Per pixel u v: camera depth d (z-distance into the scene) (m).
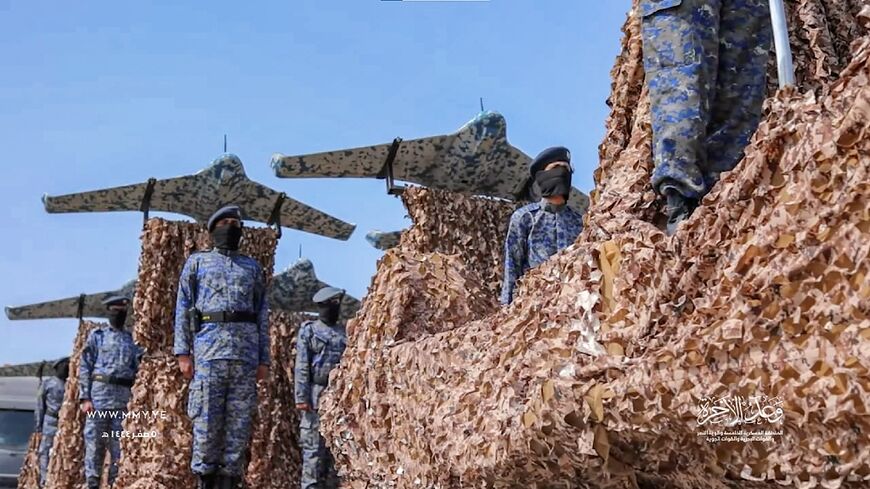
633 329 2.31
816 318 1.76
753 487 2.00
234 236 8.55
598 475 2.43
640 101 2.86
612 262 2.46
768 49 2.83
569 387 2.29
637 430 2.16
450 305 4.25
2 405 19.92
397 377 3.87
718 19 2.70
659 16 2.70
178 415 9.86
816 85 3.22
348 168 10.05
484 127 9.97
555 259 2.74
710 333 1.97
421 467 3.46
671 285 2.21
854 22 3.44
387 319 4.20
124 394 13.21
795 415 1.78
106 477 12.95
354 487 4.21
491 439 2.73
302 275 14.84
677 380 2.02
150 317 10.38
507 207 10.42
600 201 2.81
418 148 10.01
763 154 1.95
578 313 2.50
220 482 8.12
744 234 2.01
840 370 1.68
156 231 10.70
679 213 2.57
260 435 11.86
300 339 11.04
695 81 2.62
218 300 8.27
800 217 1.84
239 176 11.38
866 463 1.67
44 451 18.36
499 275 10.07
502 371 2.83
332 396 4.43
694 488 2.21
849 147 1.75
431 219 10.02
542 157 6.66
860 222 1.72
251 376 8.31
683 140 2.58
